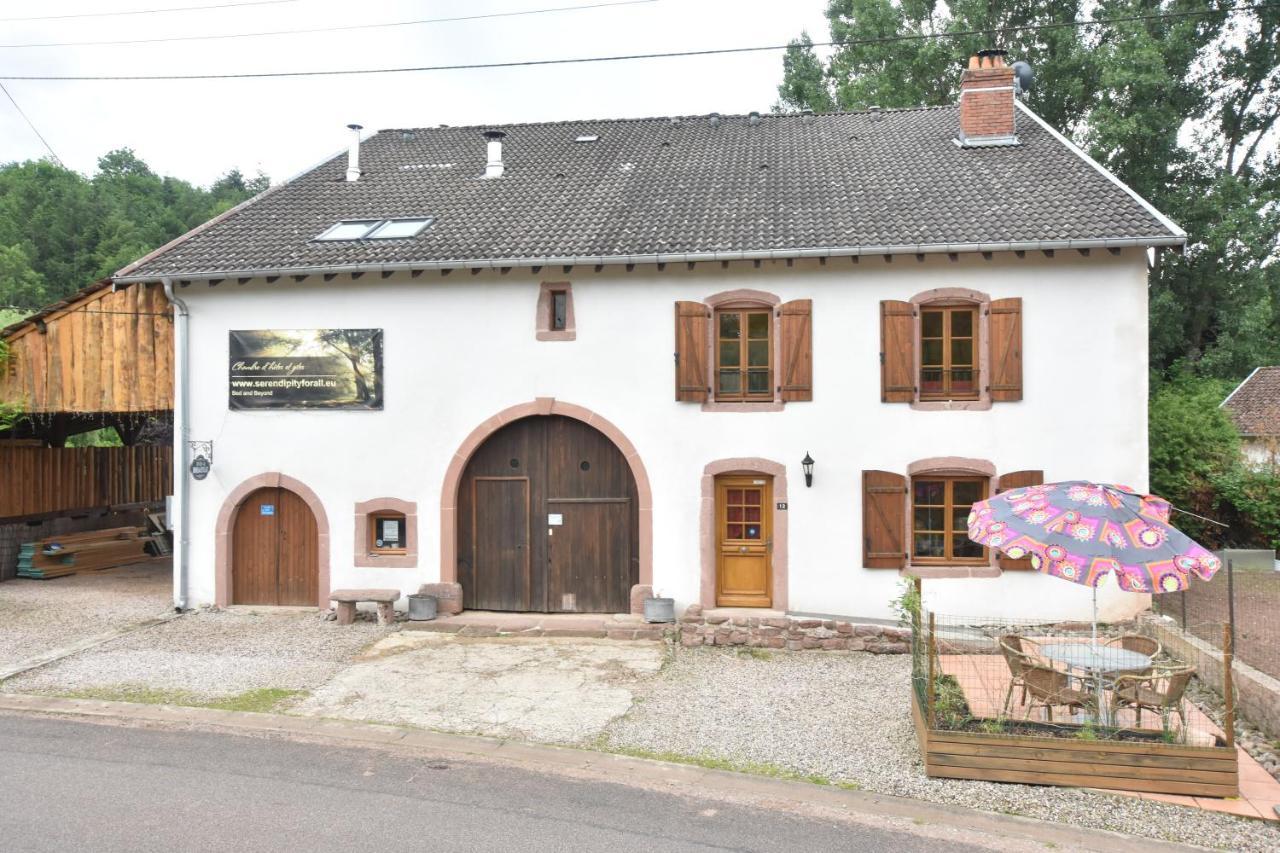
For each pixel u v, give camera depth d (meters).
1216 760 6.92
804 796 6.99
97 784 6.94
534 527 13.10
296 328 13.19
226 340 13.35
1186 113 26.77
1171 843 6.25
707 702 9.39
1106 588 11.92
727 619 11.88
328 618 12.89
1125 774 7.04
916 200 13.02
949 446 12.06
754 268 12.36
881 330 12.12
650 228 12.83
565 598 13.03
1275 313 30.22
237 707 9.12
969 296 11.98
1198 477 16.62
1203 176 26.38
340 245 13.29
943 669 10.09
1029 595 11.98
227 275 12.80
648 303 12.57
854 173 14.54
